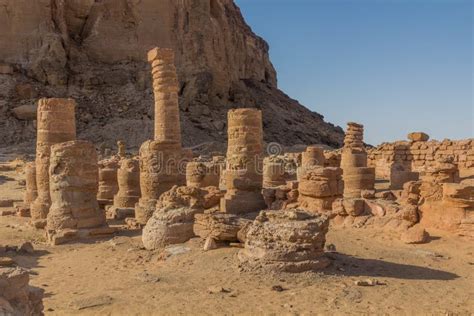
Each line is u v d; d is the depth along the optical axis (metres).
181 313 8.30
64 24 69.62
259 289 9.34
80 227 16.05
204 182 20.02
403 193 16.53
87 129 62.28
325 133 82.38
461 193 14.03
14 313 5.39
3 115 60.62
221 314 8.19
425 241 13.56
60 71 66.62
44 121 19.08
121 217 19.73
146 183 18.36
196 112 69.25
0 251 14.24
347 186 22.08
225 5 98.06
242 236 12.52
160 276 10.71
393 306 8.41
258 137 17.48
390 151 33.41
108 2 71.69
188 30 74.56
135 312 8.47
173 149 18.70
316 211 16.38
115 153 49.50
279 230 10.42
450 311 8.20
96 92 68.38
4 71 64.12
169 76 21.42
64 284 10.83
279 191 17.88
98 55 70.94
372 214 15.66
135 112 66.31
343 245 13.04
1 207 24.81
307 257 10.30
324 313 8.11
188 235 13.78
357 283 9.54
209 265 11.13
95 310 8.68
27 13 66.19
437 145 31.44
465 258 12.05
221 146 58.41
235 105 79.44
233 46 90.75
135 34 72.19
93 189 16.62
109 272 11.71
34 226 18.27
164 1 72.56
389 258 11.81
